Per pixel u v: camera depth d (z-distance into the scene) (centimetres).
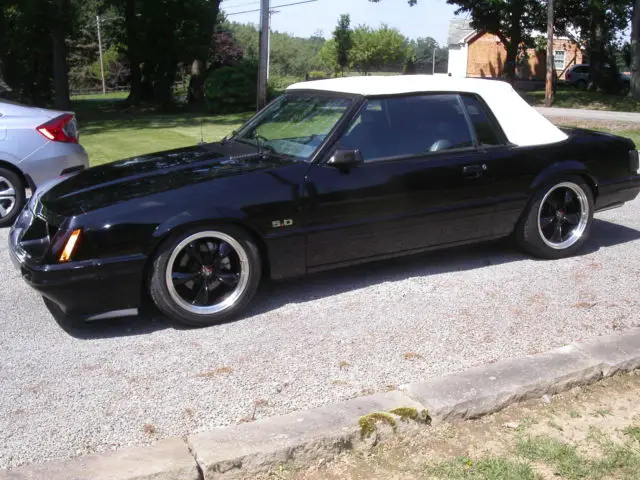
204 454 287
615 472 292
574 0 3928
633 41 3356
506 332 432
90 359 396
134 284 419
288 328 441
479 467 293
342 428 307
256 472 289
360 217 480
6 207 713
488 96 546
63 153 731
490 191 532
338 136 481
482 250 609
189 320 436
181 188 433
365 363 389
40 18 2442
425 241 516
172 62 2858
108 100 3653
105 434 316
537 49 4681
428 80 534
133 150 1342
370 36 7338
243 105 2597
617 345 395
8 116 714
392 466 297
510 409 341
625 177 599
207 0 2778
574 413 339
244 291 451
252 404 343
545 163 554
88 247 405
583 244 633
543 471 292
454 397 333
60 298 408
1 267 573
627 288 510
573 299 488
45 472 277
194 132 1794
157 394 353
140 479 275
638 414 339
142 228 413
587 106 3206
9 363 391
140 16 2803
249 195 441
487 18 3947
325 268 481
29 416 331
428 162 503
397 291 506
